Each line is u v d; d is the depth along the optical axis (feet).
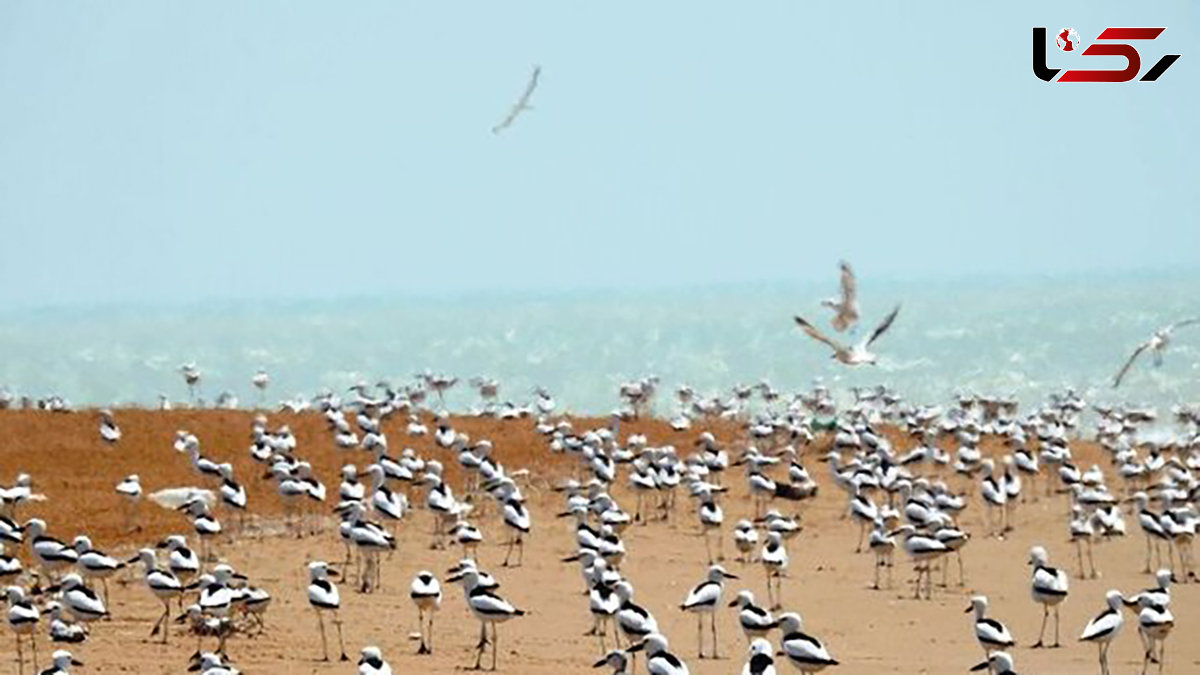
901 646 131.54
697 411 252.62
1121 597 127.13
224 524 174.40
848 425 225.76
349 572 153.89
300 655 124.98
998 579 157.38
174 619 135.33
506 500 161.38
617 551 147.43
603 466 182.70
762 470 196.65
